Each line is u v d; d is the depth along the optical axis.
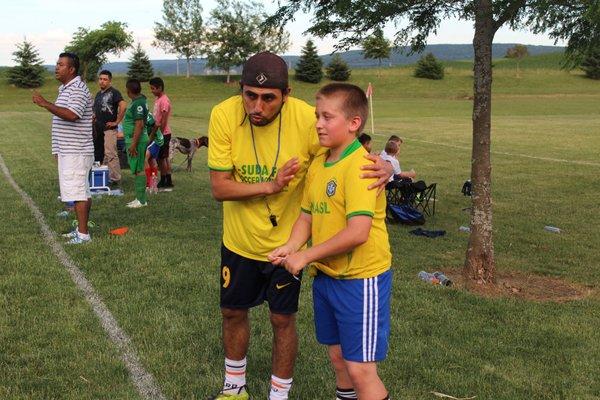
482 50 6.01
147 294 5.21
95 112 10.81
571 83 68.31
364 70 80.44
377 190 2.73
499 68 80.31
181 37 71.31
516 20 5.89
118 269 5.94
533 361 4.19
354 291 2.79
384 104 50.19
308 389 3.61
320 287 2.94
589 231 8.88
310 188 2.94
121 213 8.77
